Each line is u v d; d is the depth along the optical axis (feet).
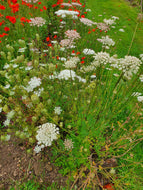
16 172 6.98
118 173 7.09
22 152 7.63
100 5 26.23
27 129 6.88
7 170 7.02
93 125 8.00
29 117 7.99
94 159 7.47
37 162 7.34
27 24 12.69
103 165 7.32
